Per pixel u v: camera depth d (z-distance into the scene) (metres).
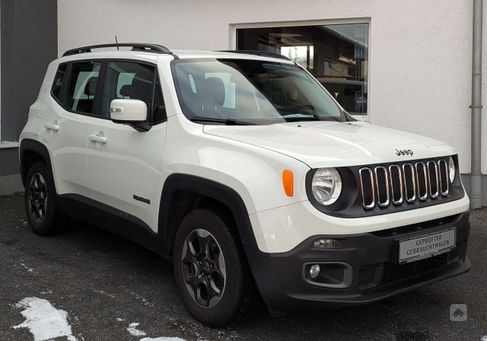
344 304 3.15
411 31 7.26
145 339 3.51
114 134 4.52
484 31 6.92
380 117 7.53
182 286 3.85
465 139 7.12
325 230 3.12
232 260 3.45
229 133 3.72
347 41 7.88
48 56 9.06
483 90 6.98
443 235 3.57
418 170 3.58
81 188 4.99
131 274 4.73
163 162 3.94
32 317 3.83
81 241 5.68
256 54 5.01
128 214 4.42
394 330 3.69
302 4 7.85
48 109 5.59
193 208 3.92
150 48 4.70
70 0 9.21
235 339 3.52
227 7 8.34
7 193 8.15
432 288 4.46
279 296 3.21
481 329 3.72
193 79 4.26
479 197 7.05
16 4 8.40
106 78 4.91
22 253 5.28
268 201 3.22
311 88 4.96
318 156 3.25
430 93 7.24
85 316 3.86
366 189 3.29
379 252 3.23
